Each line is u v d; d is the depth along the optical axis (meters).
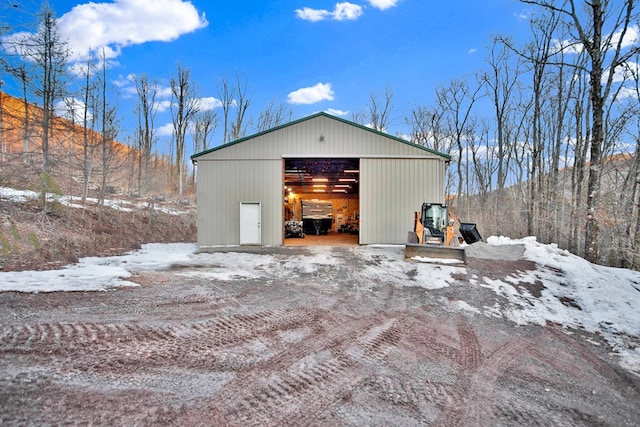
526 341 5.05
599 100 12.08
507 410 3.22
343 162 15.42
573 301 7.04
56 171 14.05
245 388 3.27
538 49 20.11
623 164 14.92
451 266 9.79
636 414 3.31
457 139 31.72
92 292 6.01
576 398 3.55
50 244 10.17
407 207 14.10
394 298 6.89
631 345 5.00
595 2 11.98
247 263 10.14
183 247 13.93
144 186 28.11
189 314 5.24
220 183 13.99
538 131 20.97
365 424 2.84
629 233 13.02
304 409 2.99
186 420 2.70
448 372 3.93
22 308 4.93
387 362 4.08
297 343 4.45
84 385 3.08
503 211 24.81
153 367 3.53
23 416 2.56
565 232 17.17
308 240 17.41
